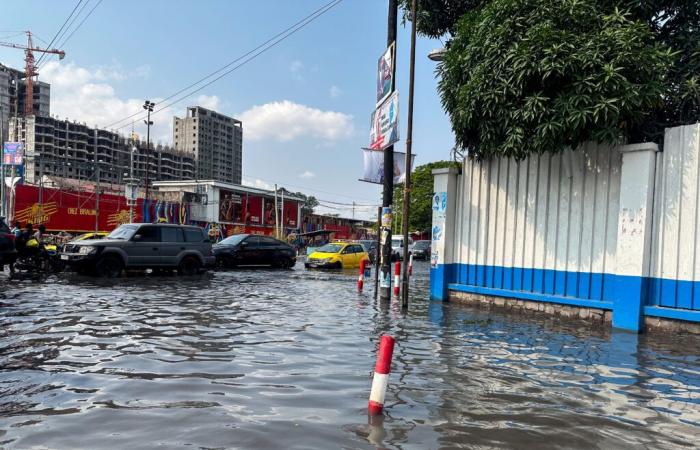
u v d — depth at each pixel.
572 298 9.58
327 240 59.19
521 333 8.02
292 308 10.18
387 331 7.91
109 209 38.28
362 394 4.66
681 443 3.70
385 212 12.14
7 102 100.19
